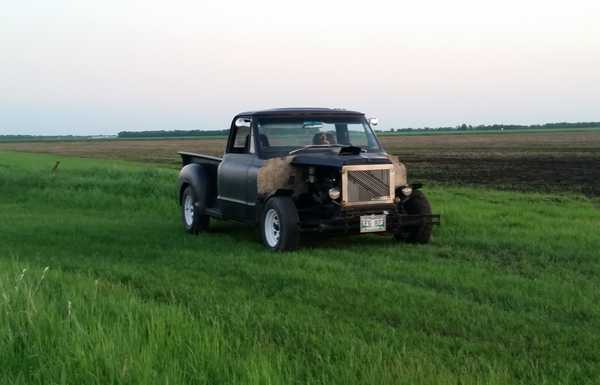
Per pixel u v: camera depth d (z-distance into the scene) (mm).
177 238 11633
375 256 9383
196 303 6719
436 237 11016
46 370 4414
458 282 7555
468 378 4406
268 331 5684
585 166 34031
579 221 12547
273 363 4602
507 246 9961
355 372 4504
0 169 29094
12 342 4848
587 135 114188
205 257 9508
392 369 4527
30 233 12172
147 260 9375
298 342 5371
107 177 24328
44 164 41875
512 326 5840
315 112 11203
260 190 10344
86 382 4234
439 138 118688
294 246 9898
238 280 7938
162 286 7562
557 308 6434
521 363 4855
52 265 8859
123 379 4199
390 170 10125
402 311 6332
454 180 26547
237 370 4355
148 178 23000
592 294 6938
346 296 6953
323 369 4617
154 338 4887
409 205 10617
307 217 10562
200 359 4551
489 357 5023
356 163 9875
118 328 5008
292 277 7945
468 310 6359
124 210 16766
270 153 10719
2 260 8492
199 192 12102
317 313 6309
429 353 5066
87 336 4836
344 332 5613
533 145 68688
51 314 5324
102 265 8883
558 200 17594
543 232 11219
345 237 11359
